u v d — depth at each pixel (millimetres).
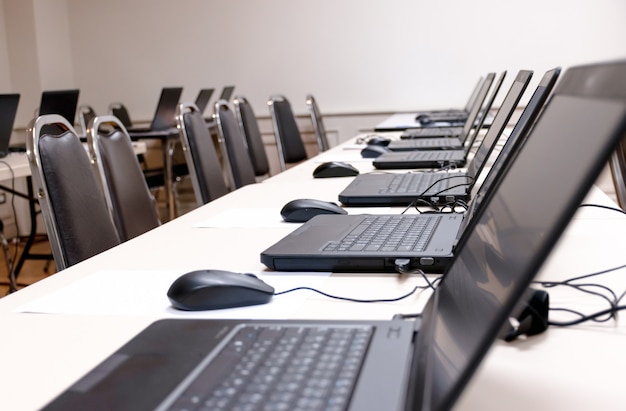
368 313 936
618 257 1146
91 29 6238
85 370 780
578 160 545
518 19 5473
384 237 1248
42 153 1642
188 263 1253
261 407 571
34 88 5938
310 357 673
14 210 4949
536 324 818
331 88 5918
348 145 3625
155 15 6141
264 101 6066
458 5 5566
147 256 1323
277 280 1119
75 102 4277
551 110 732
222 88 6121
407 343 693
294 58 5949
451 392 497
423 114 5023
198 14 6066
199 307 975
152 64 6211
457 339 581
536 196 620
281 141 4262
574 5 5363
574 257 1162
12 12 5863
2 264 4617
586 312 896
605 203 1622
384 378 609
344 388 594
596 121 539
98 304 1027
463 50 5613
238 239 1437
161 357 722
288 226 1545
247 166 3250
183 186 6266
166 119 5066
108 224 1828
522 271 542
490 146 1647
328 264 1149
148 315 968
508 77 5551
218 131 3102
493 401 656
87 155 1833
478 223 818
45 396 718
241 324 800
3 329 938
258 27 5977
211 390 618
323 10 5828
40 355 836
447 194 1687
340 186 2146
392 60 5762
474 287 665
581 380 696
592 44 5379
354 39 5809
